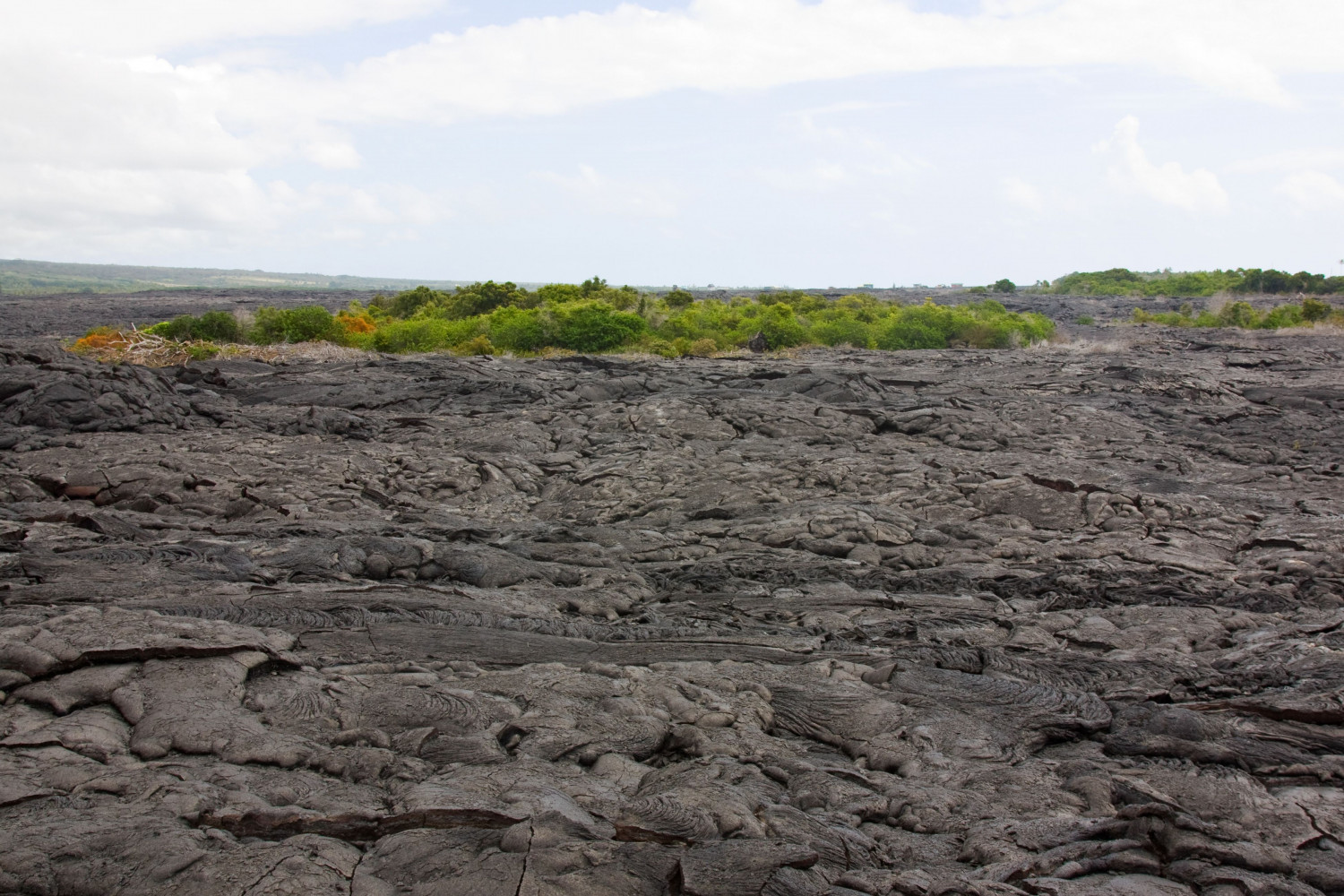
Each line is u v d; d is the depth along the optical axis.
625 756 5.52
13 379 15.59
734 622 8.36
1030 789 5.34
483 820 4.48
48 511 10.32
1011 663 7.25
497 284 51.34
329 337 35.84
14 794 4.38
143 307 67.56
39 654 5.61
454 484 13.51
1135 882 4.41
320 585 8.34
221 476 12.55
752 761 5.60
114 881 3.85
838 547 10.74
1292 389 26.00
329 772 5.01
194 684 5.62
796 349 38.53
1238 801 5.21
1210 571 10.12
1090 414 20.33
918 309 45.72
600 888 4.05
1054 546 11.03
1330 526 11.49
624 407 18.80
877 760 5.78
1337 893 4.45
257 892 3.84
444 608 7.90
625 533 11.21
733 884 4.09
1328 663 7.02
